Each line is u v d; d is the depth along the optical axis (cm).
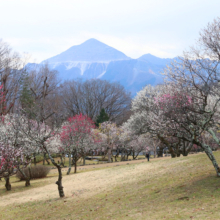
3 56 5519
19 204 2306
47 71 7594
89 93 10088
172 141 4269
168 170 2606
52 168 5369
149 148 6419
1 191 3098
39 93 6794
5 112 4759
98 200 1972
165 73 1848
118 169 3562
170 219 1141
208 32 1667
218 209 1144
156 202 1540
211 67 1655
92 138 5422
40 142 2303
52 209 1947
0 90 4722
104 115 7900
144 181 2356
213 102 2445
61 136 4169
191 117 1828
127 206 1606
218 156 2584
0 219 1861
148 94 4362
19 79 5819
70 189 2708
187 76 1744
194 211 1189
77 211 1745
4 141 2080
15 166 1925
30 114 2955
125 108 10362
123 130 6206
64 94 9725
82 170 4591
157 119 2466
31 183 3516
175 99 1777
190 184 1759
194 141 1794
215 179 1705
